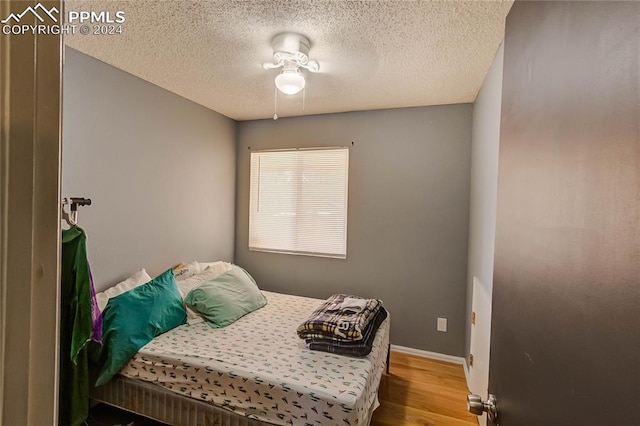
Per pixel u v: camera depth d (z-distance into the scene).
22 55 0.42
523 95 0.76
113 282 2.26
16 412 0.42
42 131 0.44
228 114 3.37
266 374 1.62
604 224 0.43
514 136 0.82
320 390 1.50
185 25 1.68
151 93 2.53
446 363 2.84
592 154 0.46
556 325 0.55
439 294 2.94
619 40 0.41
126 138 2.33
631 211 0.38
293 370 1.67
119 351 1.80
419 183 2.99
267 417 1.55
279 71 2.25
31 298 0.43
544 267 0.61
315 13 1.55
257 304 2.66
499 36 1.71
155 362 1.78
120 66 2.21
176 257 2.82
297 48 1.82
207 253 3.20
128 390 1.81
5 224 0.41
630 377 0.37
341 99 2.81
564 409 0.51
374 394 1.80
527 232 0.70
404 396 2.29
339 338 1.87
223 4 1.49
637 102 0.37
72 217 1.71
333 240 3.27
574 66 0.52
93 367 1.86
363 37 1.76
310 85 2.48
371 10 1.51
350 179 3.20
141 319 1.95
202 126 3.09
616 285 0.40
